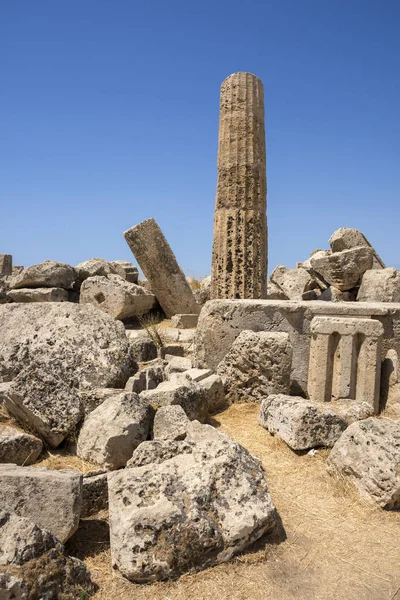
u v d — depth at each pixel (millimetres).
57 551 2975
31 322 6773
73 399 5152
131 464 4133
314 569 3408
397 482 4129
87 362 5957
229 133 9797
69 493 3438
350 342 6605
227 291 9648
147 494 3477
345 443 4641
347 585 3270
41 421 4918
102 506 3957
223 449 3992
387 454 4348
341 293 13125
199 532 3293
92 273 13414
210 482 3641
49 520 3393
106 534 3691
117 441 4582
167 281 12531
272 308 7445
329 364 6676
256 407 6520
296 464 4984
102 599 3008
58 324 6547
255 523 3471
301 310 7438
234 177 9688
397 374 6891
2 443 4438
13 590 2660
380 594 3201
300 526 3920
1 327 6867
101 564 3365
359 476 4398
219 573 3260
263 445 5398
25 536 2908
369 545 3725
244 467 3883
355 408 5824
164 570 3158
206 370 7133
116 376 5910
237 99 9789
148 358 8688
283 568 3385
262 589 3160
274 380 6551
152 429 4973
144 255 12414
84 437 4750
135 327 12023
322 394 6637
